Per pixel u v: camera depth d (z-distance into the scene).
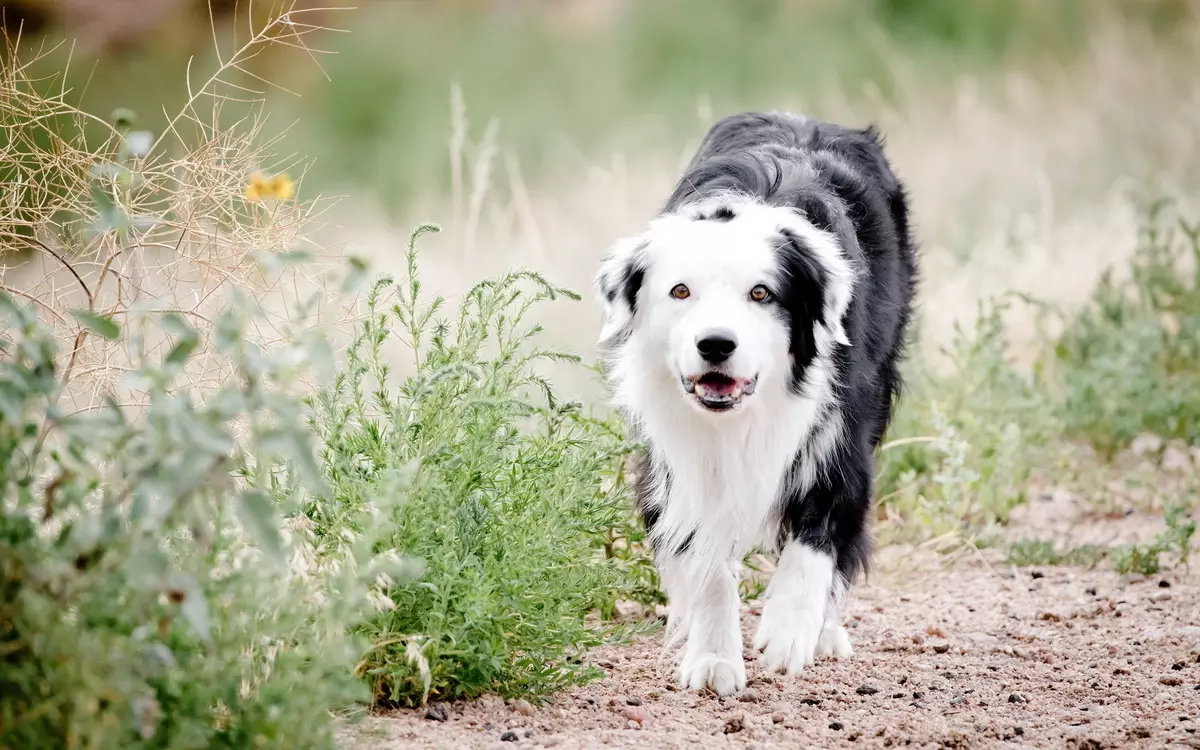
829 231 7.02
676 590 6.67
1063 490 9.86
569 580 5.83
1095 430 10.62
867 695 6.07
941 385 10.15
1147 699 5.89
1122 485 10.02
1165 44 22.44
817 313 6.57
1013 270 13.70
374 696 5.24
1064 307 13.01
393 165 21.28
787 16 26.09
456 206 12.83
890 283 7.75
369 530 4.62
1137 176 16.72
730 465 6.64
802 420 6.68
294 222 6.91
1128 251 14.17
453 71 24.55
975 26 24.92
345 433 5.72
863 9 26.05
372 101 23.75
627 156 19.84
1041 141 18.41
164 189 6.79
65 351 6.34
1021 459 9.80
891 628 7.32
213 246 6.62
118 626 4.02
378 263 12.77
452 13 26.81
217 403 3.96
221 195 6.78
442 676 5.43
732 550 6.80
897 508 9.28
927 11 25.66
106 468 4.99
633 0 27.28
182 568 4.53
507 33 26.14
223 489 3.92
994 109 20.02
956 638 7.07
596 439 6.27
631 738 5.18
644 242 6.78
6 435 4.09
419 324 6.10
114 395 6.26
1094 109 19.48
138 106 21.17
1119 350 11.34
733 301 6.34
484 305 6.04
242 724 4.22
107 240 6.68
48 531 4.88
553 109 23.00
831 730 5.50
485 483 5.79
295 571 4.89
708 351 6.10
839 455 6.83
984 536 8.86
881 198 8.12
